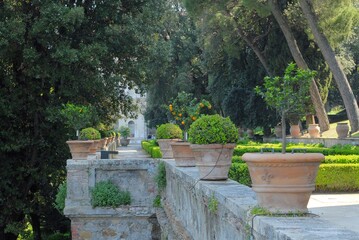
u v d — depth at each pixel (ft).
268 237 14.93
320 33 93.09
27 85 76.43
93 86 77.05
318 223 15.06
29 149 77.87
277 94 18.94
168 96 154.20
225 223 21.11
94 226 53.62
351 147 65.10
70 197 53.42
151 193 53.67
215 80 135.95
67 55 71.31
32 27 72.38
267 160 16.56
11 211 75.51
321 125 105.81
